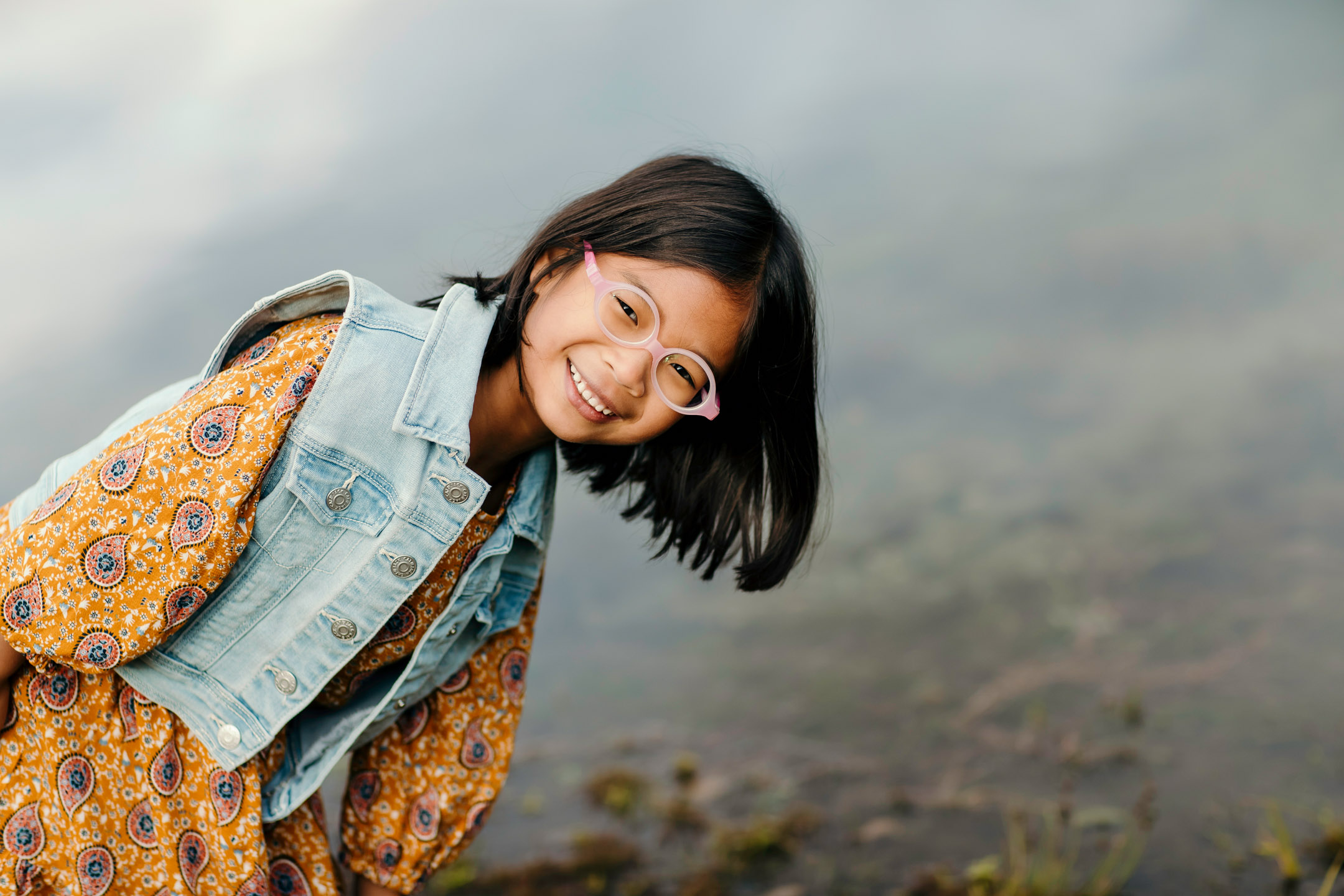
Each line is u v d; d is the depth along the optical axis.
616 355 1.24
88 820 1.25
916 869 2.43
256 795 1.28
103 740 1.25
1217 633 3.47
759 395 1.43
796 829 2.65
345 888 1.52
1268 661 3.24
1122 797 2.65
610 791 2.92
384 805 1.50
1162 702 3.09
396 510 1.22
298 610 1.24
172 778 1.27
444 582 1.35
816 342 1.46
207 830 1.28
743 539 1.55
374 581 1.24
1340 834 2.37
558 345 1.27
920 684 3.39
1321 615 3.47
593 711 3.46
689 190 1.30
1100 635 3.54
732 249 1.28
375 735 1.42
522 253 1.34
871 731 3.13
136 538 1.12
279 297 1.21
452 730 1.50
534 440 1.37
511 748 1.55
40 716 1.23
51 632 1.13
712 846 2.60
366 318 1.20
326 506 1.19
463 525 1.25
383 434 1.20
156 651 1.24
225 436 1.14
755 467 1.53
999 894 2.29
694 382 1.29
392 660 1.40
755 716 3.32
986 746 2.98
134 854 1.28
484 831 2.77
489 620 1.45
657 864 2.55
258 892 1.30
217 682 1.26
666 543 1.61
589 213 1.30
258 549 1.20
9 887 1.25
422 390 1.20
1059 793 2.70
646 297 1.24
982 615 3.81
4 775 1.24
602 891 2.44
